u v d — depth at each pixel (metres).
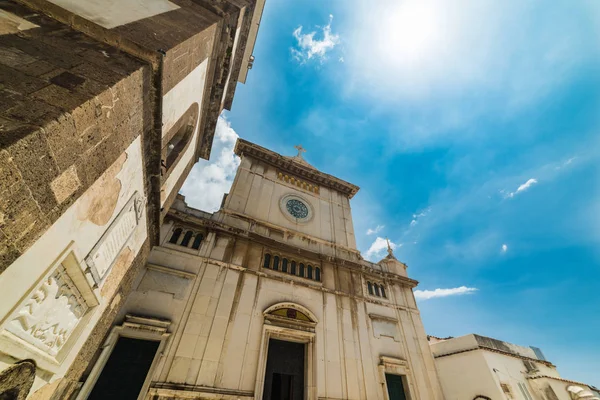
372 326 18.52
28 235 3.78
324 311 17.41
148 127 6.95
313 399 13.70
